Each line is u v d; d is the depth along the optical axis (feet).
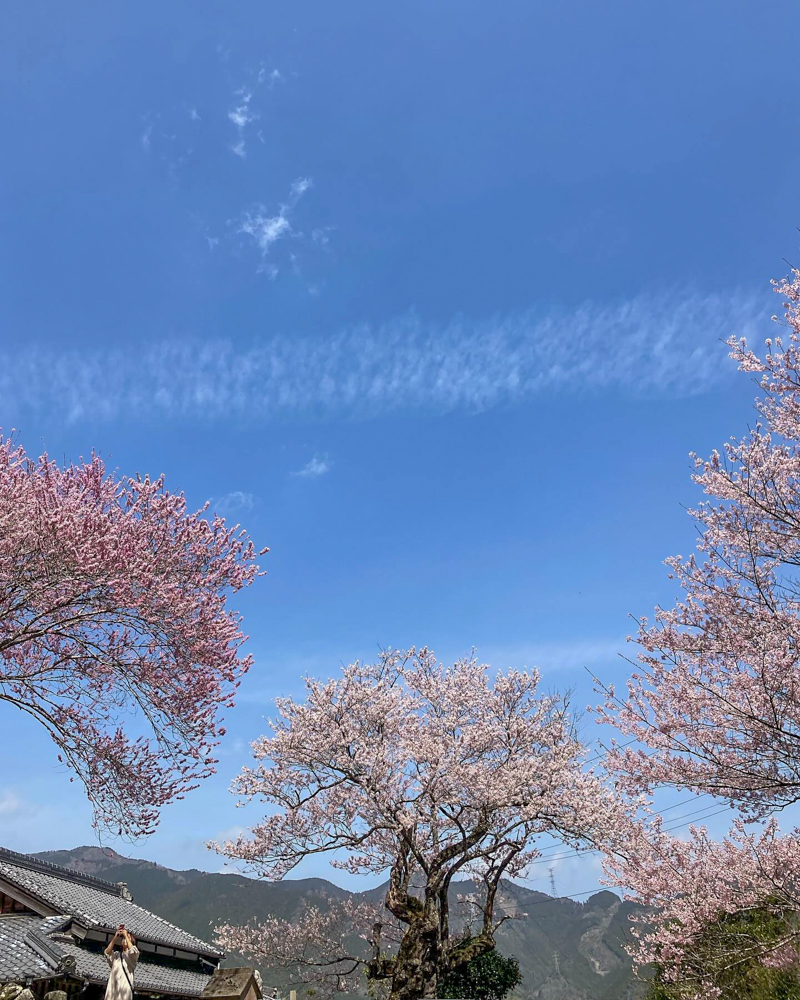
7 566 33.91
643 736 33.27
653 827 42.63
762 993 38.04
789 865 36.68
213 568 39.93
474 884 77.25
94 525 35.45
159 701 37.86
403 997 50.72
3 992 48.39
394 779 57.62
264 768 59.62
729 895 37.42
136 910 87.81
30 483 36.11
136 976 68.85
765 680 29.68
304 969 69.82
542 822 59.41
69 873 83.41
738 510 32.83
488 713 65.41
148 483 39.63
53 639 38.32
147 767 37.99
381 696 60.75
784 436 32.09
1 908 63.57
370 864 65.16
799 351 31.14
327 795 58.23
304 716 58.90
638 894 42.70
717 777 31.09
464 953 57.98
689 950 39.96
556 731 63.26
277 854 57.62
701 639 32.45
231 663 39.58
